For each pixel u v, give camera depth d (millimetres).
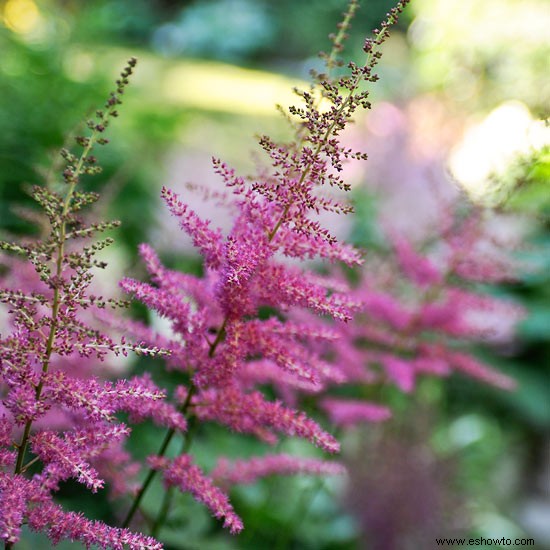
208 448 3803
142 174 4867
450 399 6055
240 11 17500
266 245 1738
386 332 3135
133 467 2273
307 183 1668
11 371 1492
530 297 6273
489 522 4707
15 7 6445
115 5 7344
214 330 2184
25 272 2430
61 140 4102
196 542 2799
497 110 7445
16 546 2031
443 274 3088
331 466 2369
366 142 6602
